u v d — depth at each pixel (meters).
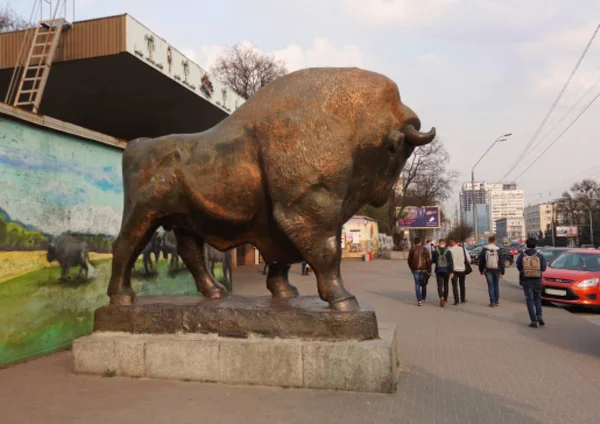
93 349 5.35
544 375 5.44
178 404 4.39
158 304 5.52
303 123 4.88
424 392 4.75
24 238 6.32
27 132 6.44
